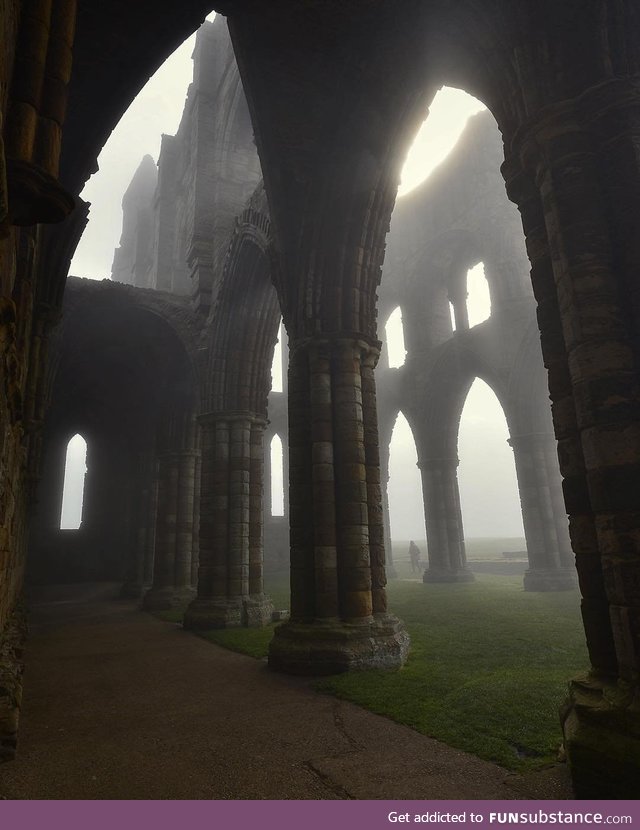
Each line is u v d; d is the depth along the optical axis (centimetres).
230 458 1588
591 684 427
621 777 359
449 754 493
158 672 916
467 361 2491
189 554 2067
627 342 443
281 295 1155
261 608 1467
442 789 414
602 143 490
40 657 1073
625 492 413
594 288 456
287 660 871
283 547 3319
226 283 1645
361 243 1099
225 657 1041
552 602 1599
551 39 532
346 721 611
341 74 1014
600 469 427
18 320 651
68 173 981
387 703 663
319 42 985
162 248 2745
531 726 545
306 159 1118
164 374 2250
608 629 440
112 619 1706
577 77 517
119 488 3186
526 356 2222
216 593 1473
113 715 662
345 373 1042
